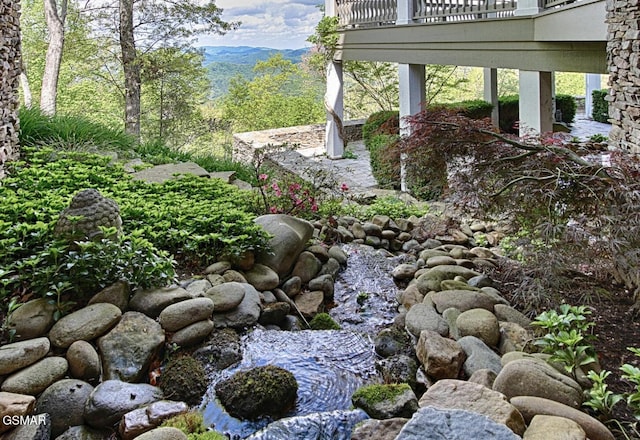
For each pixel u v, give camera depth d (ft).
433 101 41.22
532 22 16.44
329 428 5.90
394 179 24.73
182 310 7.83
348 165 33.01
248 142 38.40
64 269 7.75
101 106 41.52
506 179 9.78
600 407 5.80
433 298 9.32
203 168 18.79
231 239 10.15
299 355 7.93
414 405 6.08
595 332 7.96
